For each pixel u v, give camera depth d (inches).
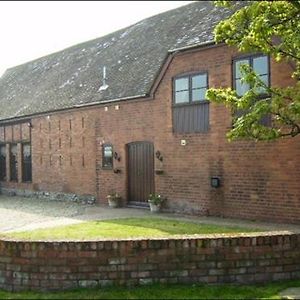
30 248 342.3
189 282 341.1
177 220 542.9
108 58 905.5
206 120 583.2
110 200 719.7
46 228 490.6
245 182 539.2
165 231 453.4
